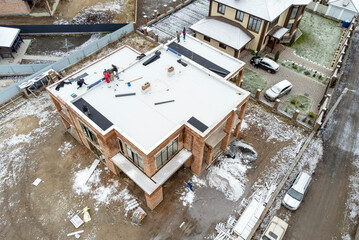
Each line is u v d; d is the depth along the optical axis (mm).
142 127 21922
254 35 37406
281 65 37562
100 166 26625
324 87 34719
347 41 39938
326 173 26625
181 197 24406
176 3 48844
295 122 30609
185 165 26000
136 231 22422
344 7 43500
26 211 23578
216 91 25062
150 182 21875
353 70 37219
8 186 25234
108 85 25375
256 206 23625
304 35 42594
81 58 37562
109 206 23844
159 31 42719
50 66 34438
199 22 39844
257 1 35438
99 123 22016
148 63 27609
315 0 48000
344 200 24781
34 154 27531
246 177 25891
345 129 30312
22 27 40500
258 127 30172
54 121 30469
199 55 30328
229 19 38500
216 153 27141
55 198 24375
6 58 38094
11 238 22125
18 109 31609
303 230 22891
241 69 29375
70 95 24828
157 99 24141
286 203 23672
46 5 43312
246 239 21828
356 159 27766
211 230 22578
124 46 31062
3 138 28844
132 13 46031
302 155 27875
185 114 22984
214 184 25266
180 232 22406
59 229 22562
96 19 44375
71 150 27906
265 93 32781
